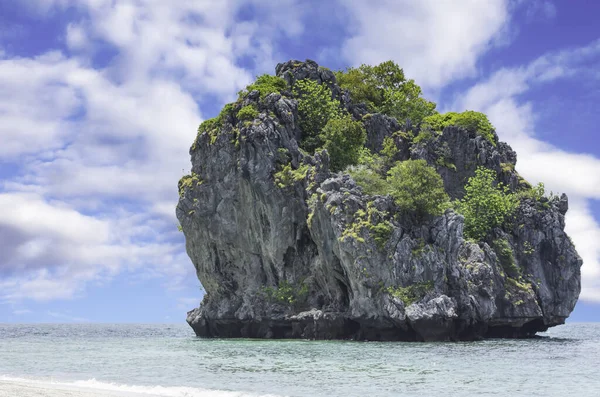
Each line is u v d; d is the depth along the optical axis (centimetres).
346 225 7875
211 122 9719
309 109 10038
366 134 10225
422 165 8238
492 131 10838
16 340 9762
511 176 10362
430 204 8006
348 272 7862
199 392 3759
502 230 9638
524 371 4803
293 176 8812
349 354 5953
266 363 5259
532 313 9006
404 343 7319
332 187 8188
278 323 8806
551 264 9756
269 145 8956
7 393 3625
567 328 19012
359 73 11831
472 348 6675
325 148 9412
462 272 8062
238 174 9119
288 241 8794
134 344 8050
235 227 9231
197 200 9469
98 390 3809
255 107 9400
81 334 13175
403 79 12106
